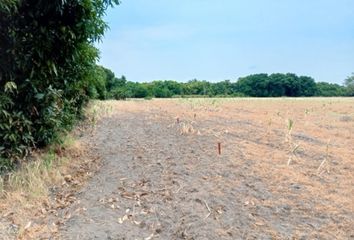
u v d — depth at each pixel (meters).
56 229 2.46
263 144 5.07
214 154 4.34
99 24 3.79
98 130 6.14
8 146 3.17
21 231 2.40
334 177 3.55
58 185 3.29
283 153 4.49
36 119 3.54
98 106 9.32
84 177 3.54
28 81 3.17
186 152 4.45
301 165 3.95
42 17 3.12
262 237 2.32
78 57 3.84
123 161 4.06
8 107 3.06
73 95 5.10
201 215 2.62
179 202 2.86
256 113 10.50
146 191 3.12
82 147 4.57
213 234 2.35
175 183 3.28
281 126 7.12
